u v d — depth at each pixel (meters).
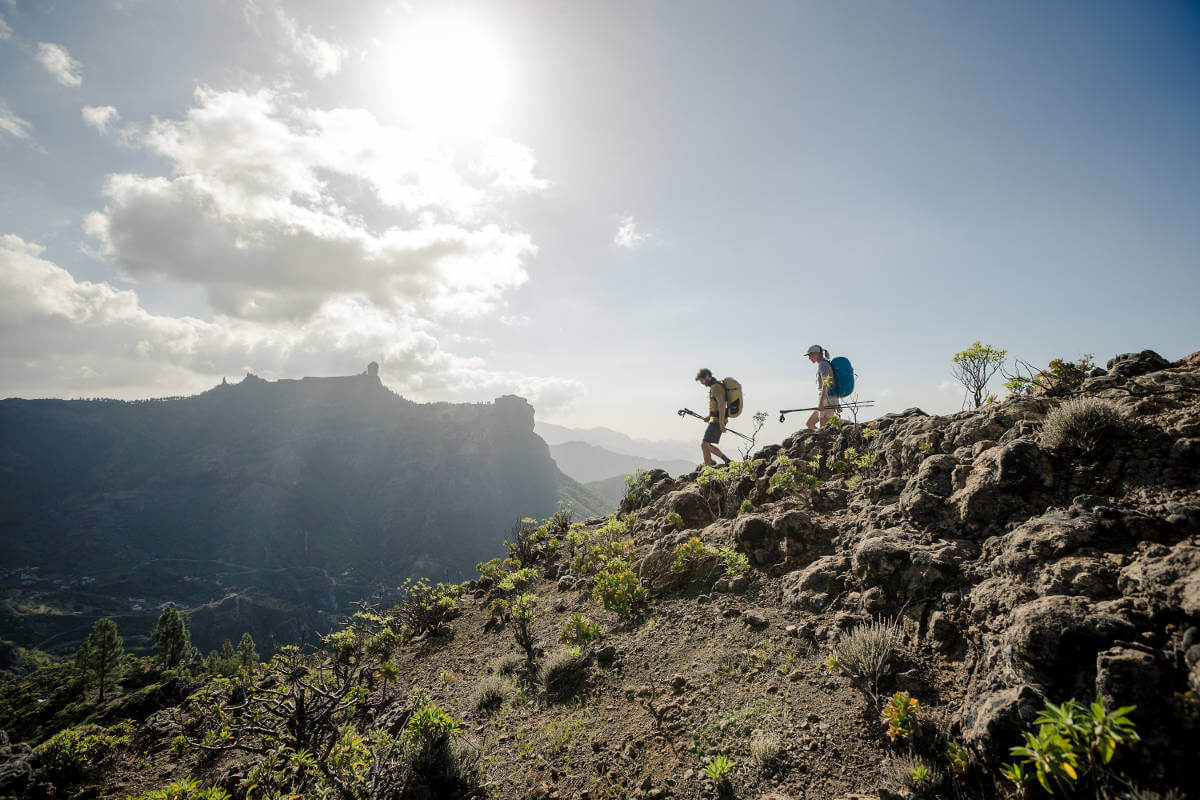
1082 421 4.65
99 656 59.44
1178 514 3.65
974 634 4.16
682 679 5.45
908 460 6.96
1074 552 3.89
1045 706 3.10
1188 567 3.13
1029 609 3.50
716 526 8.68
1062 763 2.58
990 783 3.18
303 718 5.53
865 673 4.33
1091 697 2.97
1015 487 4.88
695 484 10.65
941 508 5.55
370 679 7.80
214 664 73.38
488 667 7.68
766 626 5.75
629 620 7.25
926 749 3.62
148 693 9.36
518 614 7.86
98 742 7.21
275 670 6.91
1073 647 3.15
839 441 9.05
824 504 7.60
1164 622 3.09
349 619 10.06
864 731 3.99
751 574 6.87
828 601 5.61
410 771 4.87
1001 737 3.18
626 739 4.92
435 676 7.97
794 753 3.98
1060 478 4.71
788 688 4.73
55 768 6.80
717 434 10.66
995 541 4.70
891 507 6.27
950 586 4.69
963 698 3.83
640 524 10.70
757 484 8.87
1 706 57.00
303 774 4.94
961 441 6.14
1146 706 2.75
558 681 6.41
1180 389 4.82
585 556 10.31
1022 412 5.85
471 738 5.80
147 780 6.83
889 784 3.45
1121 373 5.73
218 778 6.38
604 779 4.52
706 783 4.04
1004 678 3.50
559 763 4.93
